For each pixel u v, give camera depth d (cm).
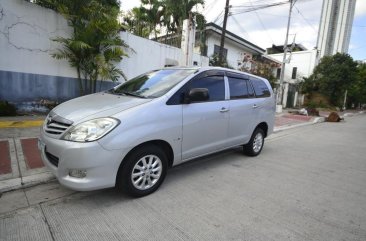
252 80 527
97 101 337
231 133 454
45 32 756
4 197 303
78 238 234
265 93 559
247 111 486
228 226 266
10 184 321
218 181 394
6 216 264
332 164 535
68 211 280
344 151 675
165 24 1435
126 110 296
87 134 267
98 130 271
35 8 727
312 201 339
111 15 839
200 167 461
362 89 3250
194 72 386
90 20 793
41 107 775
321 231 266
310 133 988
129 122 288
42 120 673
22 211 275
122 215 277
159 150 328
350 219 295
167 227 259
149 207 297
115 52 838
